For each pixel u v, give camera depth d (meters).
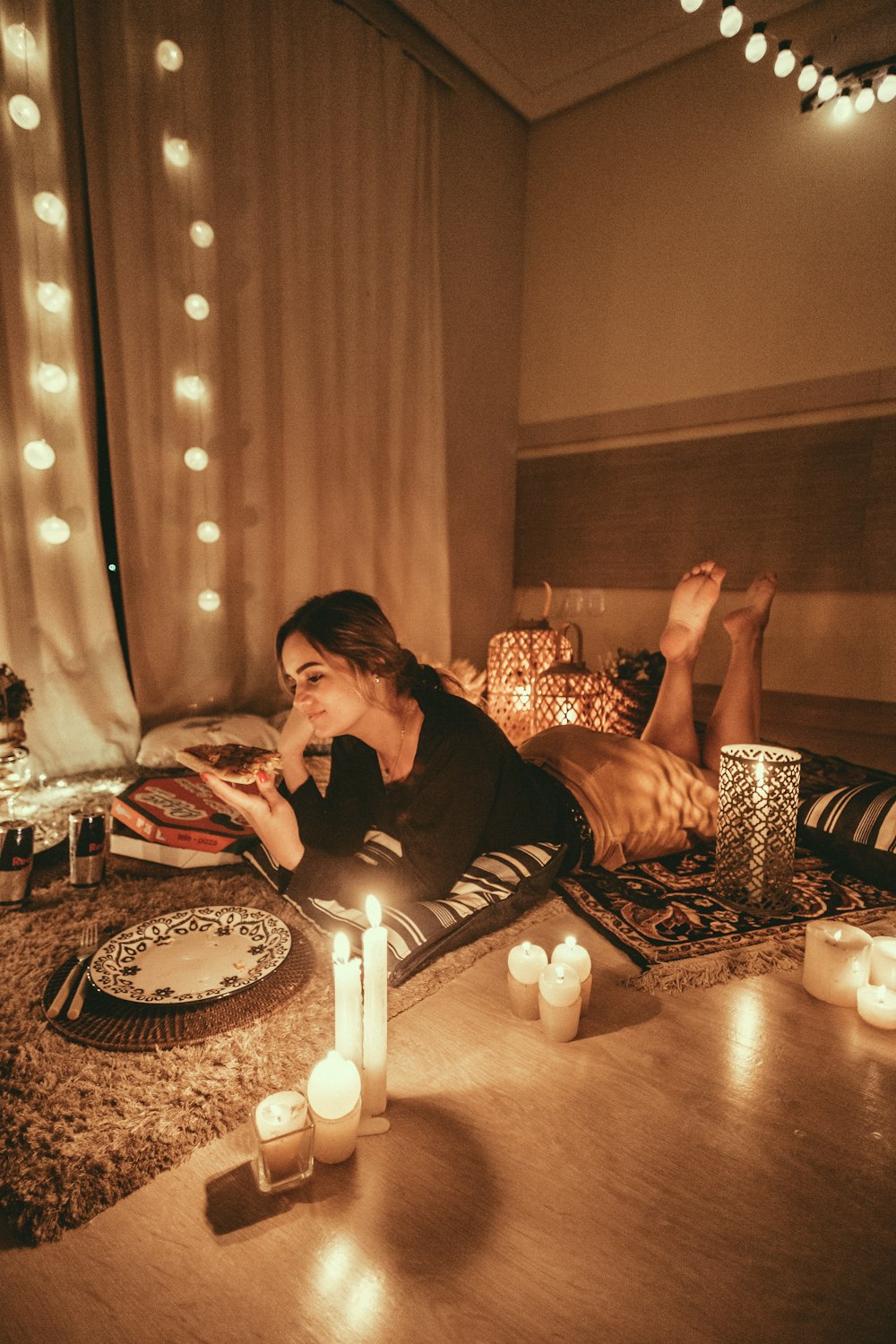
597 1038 0.99
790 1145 0.80
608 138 3.41
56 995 1.01
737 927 1.28
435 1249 0.67
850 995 1.07
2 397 1.92
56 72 1.95
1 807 1.65
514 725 2.55
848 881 1.46
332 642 1.09
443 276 3.32
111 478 2.21
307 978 1.06
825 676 2.95
